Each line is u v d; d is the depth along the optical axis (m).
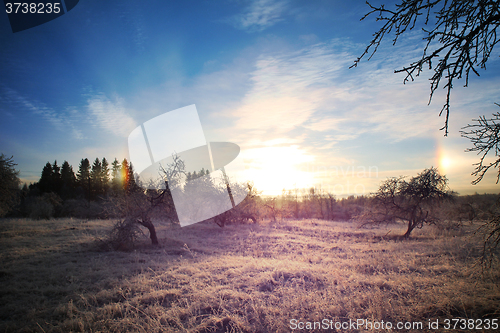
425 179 16.47
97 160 60.88
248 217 22.36
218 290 5.92
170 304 5.24
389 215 17.41
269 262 8.59
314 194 45.28
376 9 3.28
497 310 4.12
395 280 6.08
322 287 6.13
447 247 10.31
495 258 6.45
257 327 4.22
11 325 4.36
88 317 4.50
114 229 11.80
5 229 17.12
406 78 3.25
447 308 4.34
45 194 38.16
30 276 7.25
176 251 11.12
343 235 17.17
